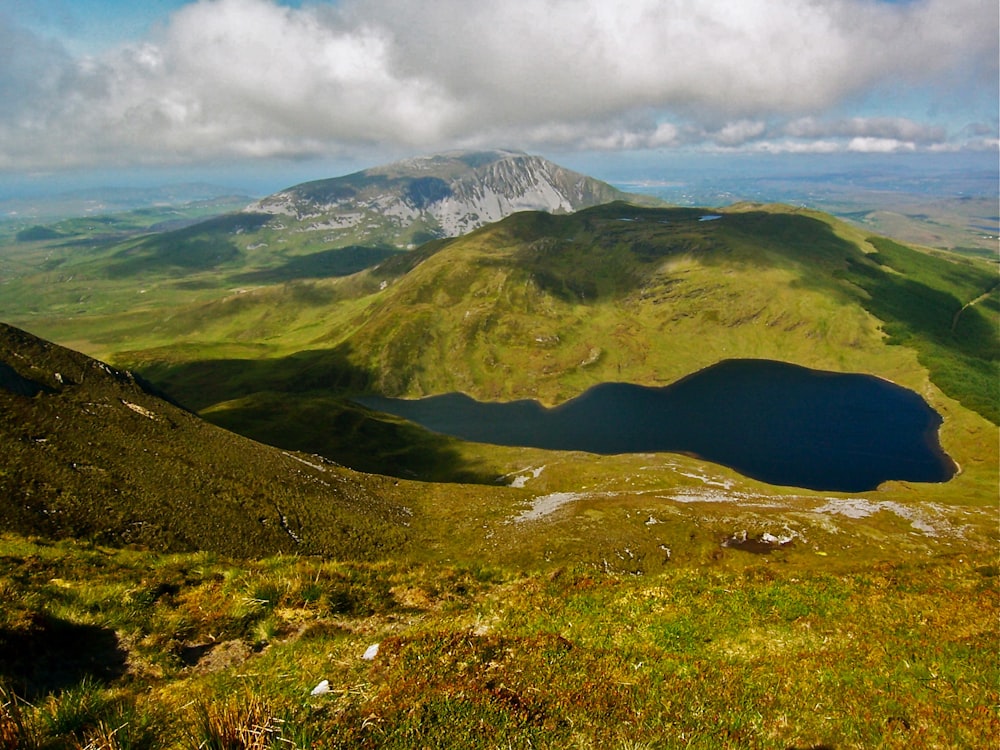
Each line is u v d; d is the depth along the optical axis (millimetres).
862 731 10820
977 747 10219
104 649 14805
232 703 9828
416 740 9570
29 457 60219
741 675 13258
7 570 20406
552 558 86312
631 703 11430
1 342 79250
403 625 17797
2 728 9406
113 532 54469
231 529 63938
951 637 15867
